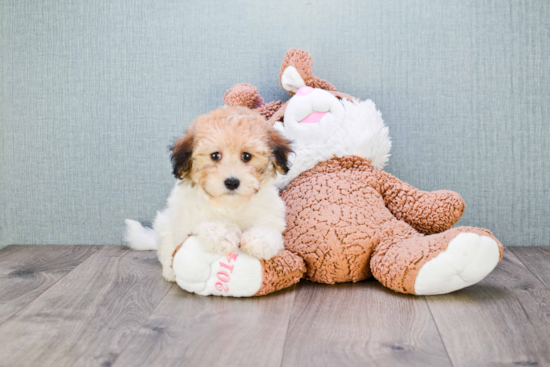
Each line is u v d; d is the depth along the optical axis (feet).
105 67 6.52
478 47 6.30
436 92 6.38
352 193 5.15
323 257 4.79
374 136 5.54
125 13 6.45
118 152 6.62
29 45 6.54
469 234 4.32
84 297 4.56
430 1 6.28
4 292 4.71
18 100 6.61
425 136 6.43
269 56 6.44
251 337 3.64
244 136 4.23
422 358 3.29
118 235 6.74
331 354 3.35
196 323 3.91
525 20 6.24
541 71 6.29
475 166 6.43
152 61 6.49
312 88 5.67
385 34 6.34
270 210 4.71
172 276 4.96
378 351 3.39
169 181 6.62
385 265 4.54
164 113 6.55
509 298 4.44
